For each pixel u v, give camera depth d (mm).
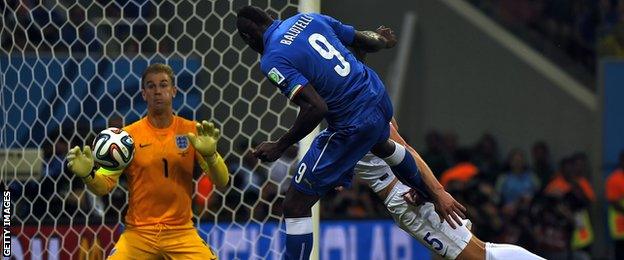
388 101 20312
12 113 28125
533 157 47562
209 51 26156
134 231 23750
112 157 22734
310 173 20094
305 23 19984
